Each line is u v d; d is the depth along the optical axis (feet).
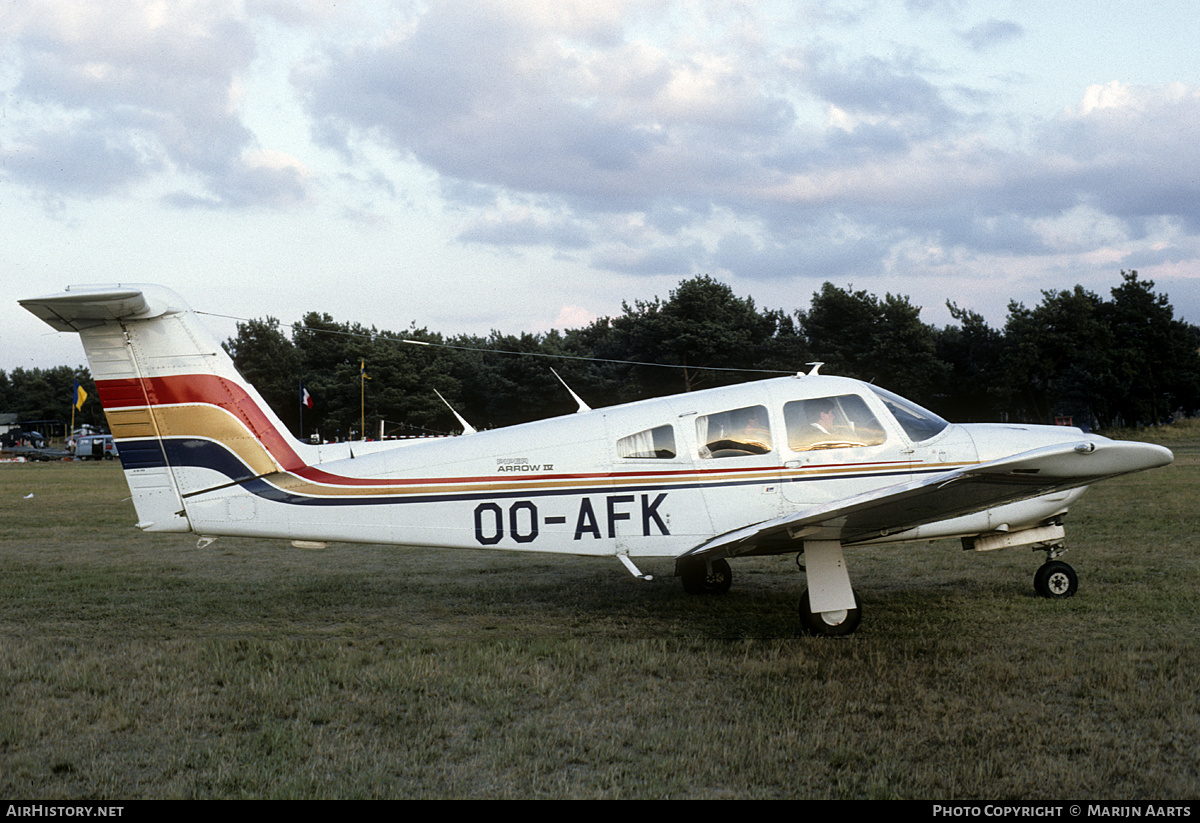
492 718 14.96
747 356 181.16
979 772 12.12
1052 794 11.66
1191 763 12.61
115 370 22.76
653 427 22.91
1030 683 16.16
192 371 22.93
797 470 22.93
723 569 26.35
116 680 17.12
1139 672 16.89
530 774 12.67
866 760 12.89
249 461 23.16
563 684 16.80
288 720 15.11
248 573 31.12
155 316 22.53
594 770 12.83
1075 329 177.17
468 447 23.08
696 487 22.72
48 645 20.35
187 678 17.42
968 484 18.12
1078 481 18.85
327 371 208.74
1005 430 24.79
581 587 27.71
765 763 12.69
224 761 13.23
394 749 13.66
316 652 19.26
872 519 19.33
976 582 26.58
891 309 175.32
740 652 18.99
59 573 31.14
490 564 32.81
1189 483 58.13
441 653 19.34
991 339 188.85
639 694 16.15
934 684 16.28
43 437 263.49
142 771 12.90
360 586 28.09
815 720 14.57
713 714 14.99
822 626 20.47
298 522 23.00
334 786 12.18
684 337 171.42
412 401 196.95
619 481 22.70
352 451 24.48
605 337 248.52
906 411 24.11
